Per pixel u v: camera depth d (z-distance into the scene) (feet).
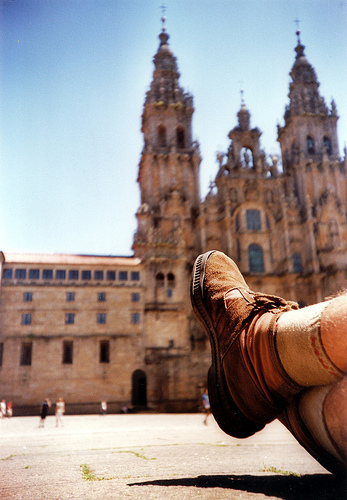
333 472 12.61
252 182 272.92
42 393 197.98
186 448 26.76
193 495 11.33
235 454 22.71
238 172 276.41
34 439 43.57
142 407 203.00
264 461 19.31
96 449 27.35
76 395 200.44
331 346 10.32
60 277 214.48
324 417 11.03
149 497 11.17
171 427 77.61
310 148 293.84
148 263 226.99
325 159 280.51
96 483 13.58
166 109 284.82
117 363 208.23
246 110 290.97
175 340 218.79
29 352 204.23
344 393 10.59
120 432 55.72
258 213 269.44
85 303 213.46
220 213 265.95
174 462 19.03
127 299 218.38
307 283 256.73
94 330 210.59
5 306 206.08
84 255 231.09
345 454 10.96
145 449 26.37
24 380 198.29
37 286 210.79
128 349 211.41
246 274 254.47
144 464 18.34
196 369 214.48
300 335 11.00
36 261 214.28
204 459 20.25
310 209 264.52
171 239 237.86
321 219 267.18
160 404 205.05
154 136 279.49
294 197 273.95
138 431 58.70
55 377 200.85
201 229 257.55
